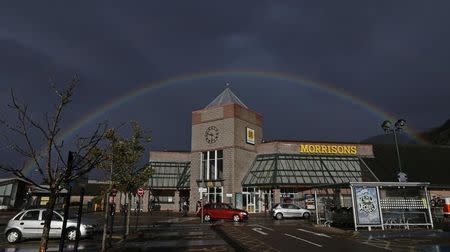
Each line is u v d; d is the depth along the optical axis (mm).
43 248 8016
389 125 33906
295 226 28406
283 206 39438
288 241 18750
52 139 8383
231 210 35750
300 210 39312
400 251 15109
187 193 59500
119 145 16469
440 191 51625
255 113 57562
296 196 49750
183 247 16641
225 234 22406
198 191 53531
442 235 20984
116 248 16297
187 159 62281
